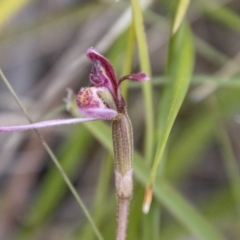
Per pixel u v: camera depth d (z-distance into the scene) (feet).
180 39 0.42
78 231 0.65
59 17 0.58
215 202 0.63
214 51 0.57
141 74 0.29
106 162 0.53
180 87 0.38
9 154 0.62
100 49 0.53
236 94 0.56
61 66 0.67
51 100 0.62
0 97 0.66
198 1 0.54
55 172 0.59
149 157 0.44
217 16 0.54
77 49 0.67
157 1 0.63
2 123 0.58
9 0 0.46
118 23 0.53
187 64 0.41
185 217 0.45
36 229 0.61
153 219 0.44
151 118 0.42
